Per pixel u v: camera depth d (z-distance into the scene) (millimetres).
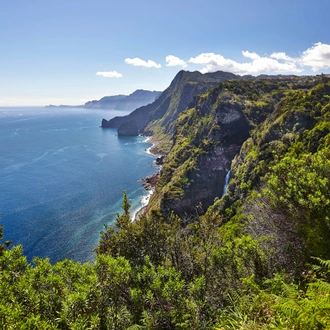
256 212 9148
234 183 61125
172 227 12477
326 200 6473
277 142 52938
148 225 12406
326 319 3551
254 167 53844
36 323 4266
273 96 113312
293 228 7250
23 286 5445
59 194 85375
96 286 5645
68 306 4922
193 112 140000
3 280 5930
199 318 5789
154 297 6230
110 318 5148
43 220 67625
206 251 9477
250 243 8117
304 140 43250
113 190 91500
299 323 3824
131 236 11891
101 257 6965
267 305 5270
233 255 8375
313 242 6469
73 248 55719
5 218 68062
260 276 7277
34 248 55406
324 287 4180
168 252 10609
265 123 70625
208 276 8383
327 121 42969
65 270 6699
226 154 90250
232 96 108062
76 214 71688
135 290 6055
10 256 6906
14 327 4094
